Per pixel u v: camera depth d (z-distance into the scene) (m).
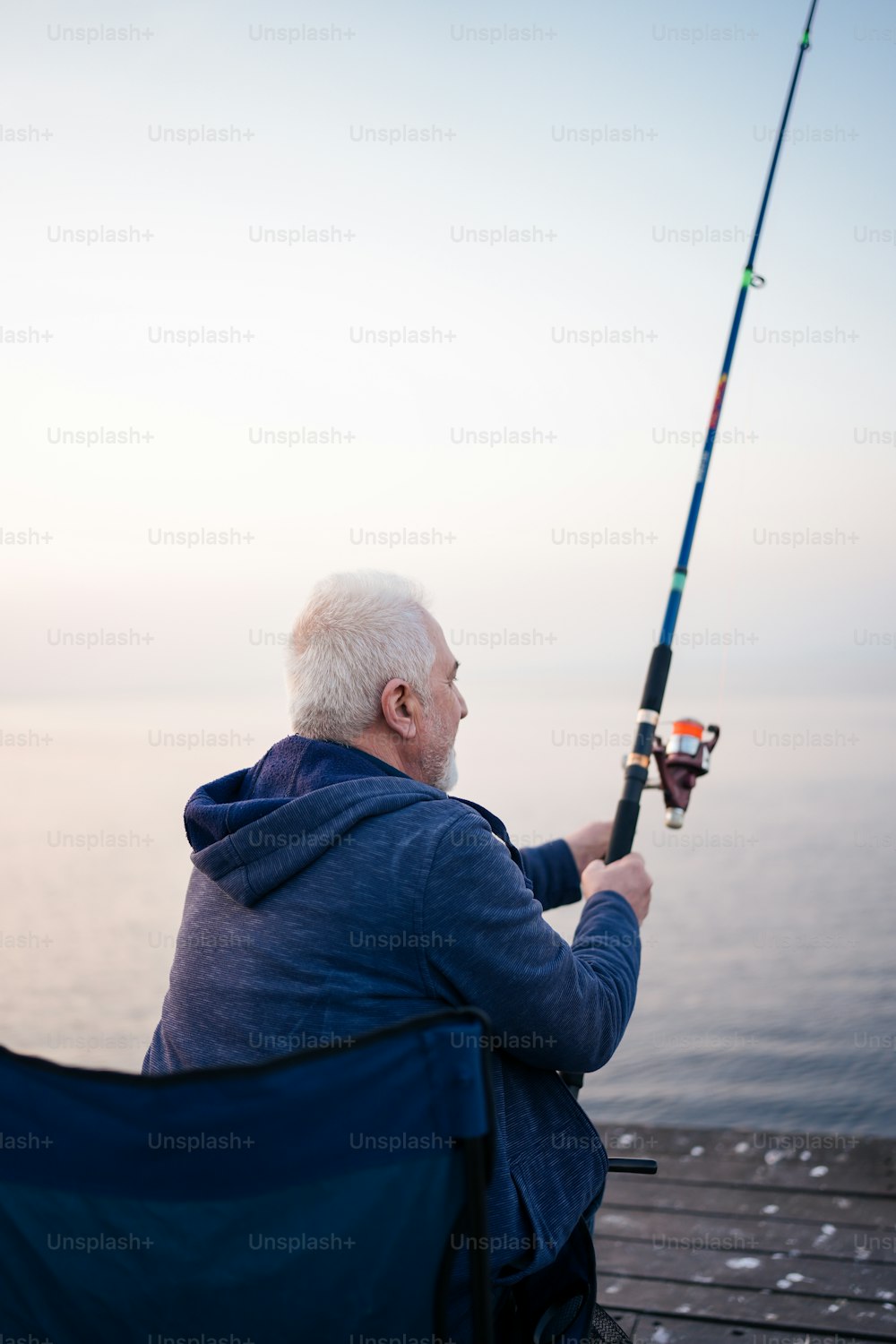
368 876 1.21
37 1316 1.04
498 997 1.21
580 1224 1.32
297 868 1.23
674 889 13.55
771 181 2.37
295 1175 0.96
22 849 17.27
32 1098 0.98
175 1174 0.97
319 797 1.24
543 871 1.97
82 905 12.84
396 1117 0.94
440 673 1.41
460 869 1.20
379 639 1.36
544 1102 1.30
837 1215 2.22
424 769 1.40
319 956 1.21
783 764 28.36
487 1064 0.94
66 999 8.96
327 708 1.36
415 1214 0.96
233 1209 0.97
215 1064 1.24
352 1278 0.97
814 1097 6.59
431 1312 0.97
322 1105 0.94
